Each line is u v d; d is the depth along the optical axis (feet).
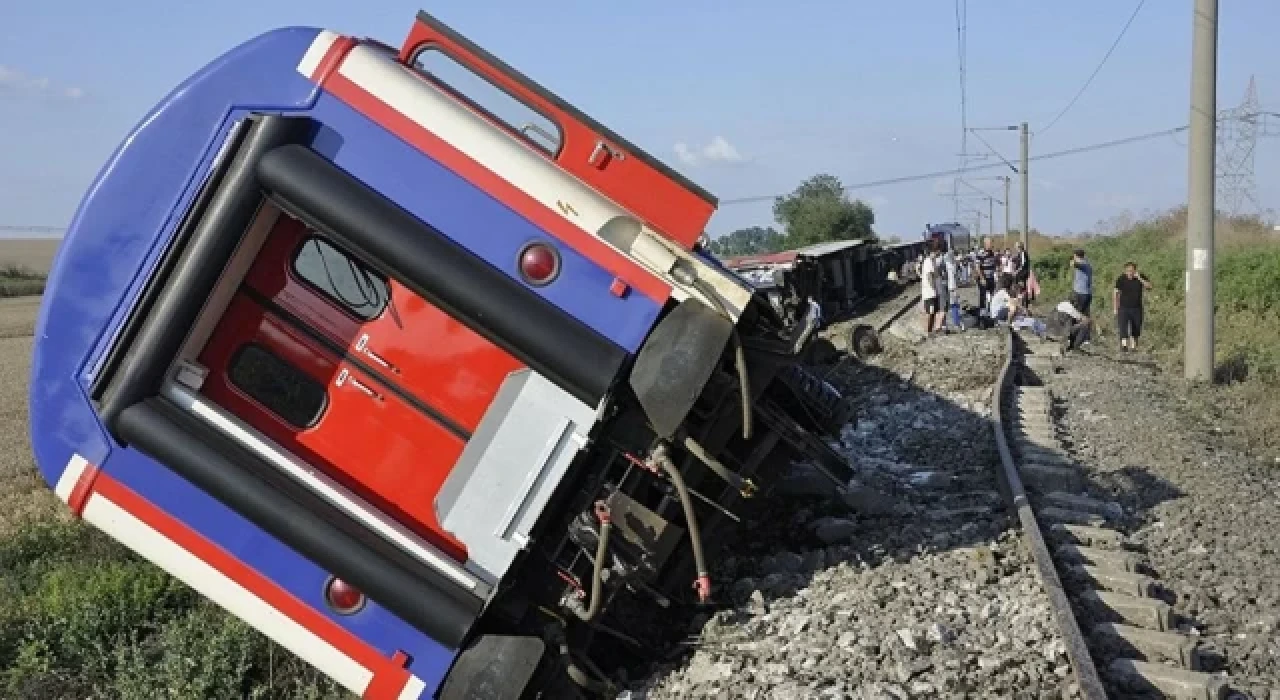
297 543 19.53
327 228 19.31
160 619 28.40
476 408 20.58
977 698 18.48
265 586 19.93
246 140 19.27
